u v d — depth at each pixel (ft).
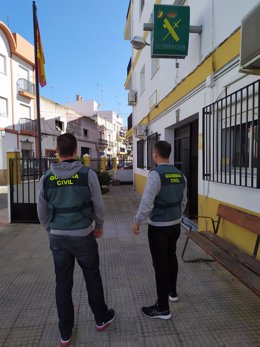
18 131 79.92
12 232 21.31
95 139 153.89
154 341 8.58
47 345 8.54
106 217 26.32
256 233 11.41
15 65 80.07
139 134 37.19
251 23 9.57
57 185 8.23
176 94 22.62
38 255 16.14
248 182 12.65
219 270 13.37
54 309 10.44
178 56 18.24
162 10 17.52
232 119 14.08
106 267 14.10
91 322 9.57
